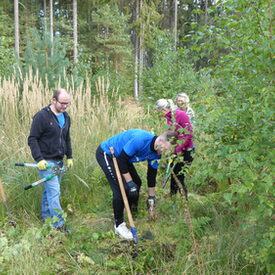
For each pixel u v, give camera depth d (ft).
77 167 15.78
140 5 64.64
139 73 31.12
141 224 13.05
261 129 7.61
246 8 7.45
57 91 11.75
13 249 9.84
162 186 15.34
